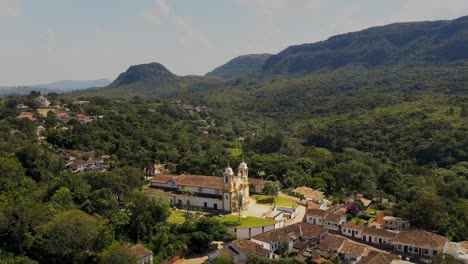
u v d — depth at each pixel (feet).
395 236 340.18
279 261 282.56
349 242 323.78
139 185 422.41
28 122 620.49
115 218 314.76
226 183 388.98
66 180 377.50
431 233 337.72
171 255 303.68
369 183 515.91
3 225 280.72
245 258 291.79
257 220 363.35
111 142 619.67
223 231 333.01
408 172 592.60
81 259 277.85
